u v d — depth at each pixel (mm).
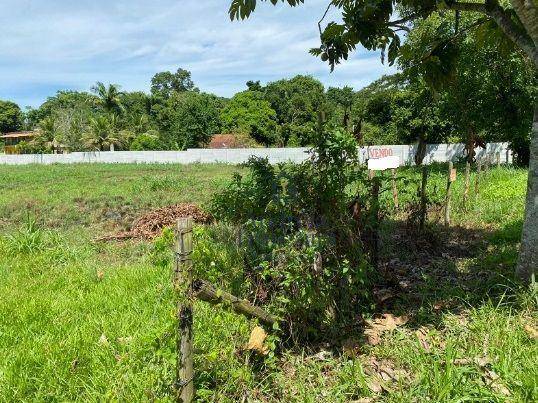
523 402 2803
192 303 2689
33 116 87438
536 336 3578
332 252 4031
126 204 13617
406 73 5992
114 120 54938
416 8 5367
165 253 6430
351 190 4715
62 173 27328
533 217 4703
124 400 3043
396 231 7891
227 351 3219
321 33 5602
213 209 4262
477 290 4820
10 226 10594
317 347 3840
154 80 89625
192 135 52062
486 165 15094
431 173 17516
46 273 6234
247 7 4598
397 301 4723
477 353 3422
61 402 3215
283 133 51406
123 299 4957
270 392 3279
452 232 8078
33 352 3787
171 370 3203
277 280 3613
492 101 19188
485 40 5910
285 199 3758
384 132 33656
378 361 3607
